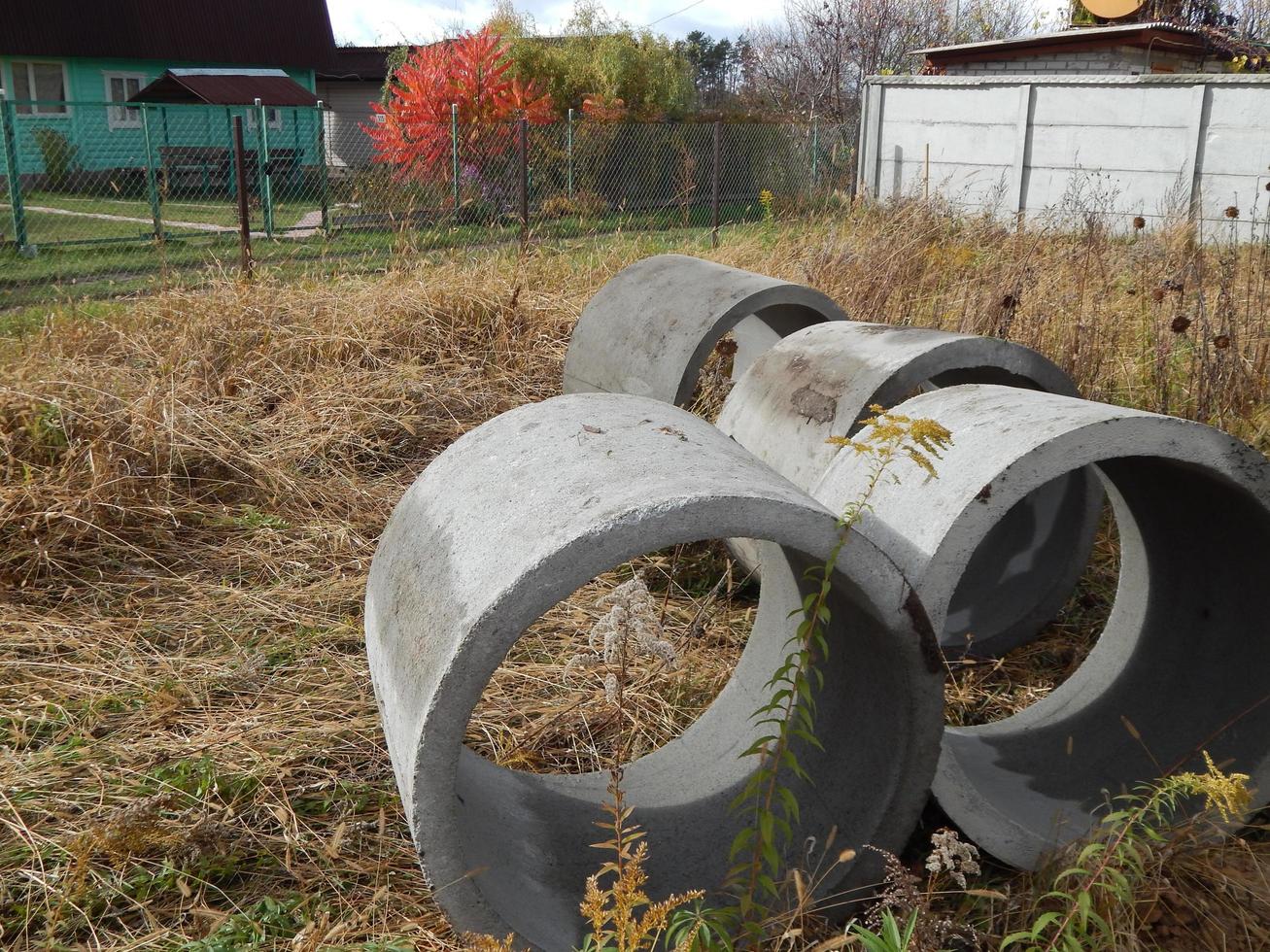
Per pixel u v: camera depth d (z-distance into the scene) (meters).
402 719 2.22
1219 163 12.14
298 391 5.91
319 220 15.54
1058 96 13.23
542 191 15.13
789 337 4.57
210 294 6.91
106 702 3.38
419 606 2.33
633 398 2.99
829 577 2.43
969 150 14.18
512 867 2.45
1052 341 6.02
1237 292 7.00
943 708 2.38
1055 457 2.59
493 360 6.84
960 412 3.06
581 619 4.02
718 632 3.97
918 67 26.30
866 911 2.27
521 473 2.50
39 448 4.73
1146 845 2.45
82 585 4.16
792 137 17.83
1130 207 12.91
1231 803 2.24
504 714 3.38
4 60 22.31
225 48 25.67
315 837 2.79
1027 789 2.98
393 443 5.72
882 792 2.46
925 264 7.87
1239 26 19.38
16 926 2.49
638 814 2.85
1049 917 2.11
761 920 2.35
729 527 2.14
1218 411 5.15
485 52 16.31
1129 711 3.20
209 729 3.24
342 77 29.72
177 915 2.55
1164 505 3.16
